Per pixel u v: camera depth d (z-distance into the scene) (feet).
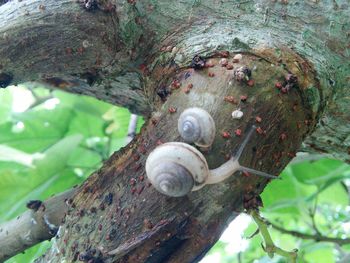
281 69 0.57
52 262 0.60
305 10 0.63
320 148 0.77
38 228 0.70
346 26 0.63
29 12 0.61
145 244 0.56
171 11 0.64
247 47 0.58
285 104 0.56
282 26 0.62
